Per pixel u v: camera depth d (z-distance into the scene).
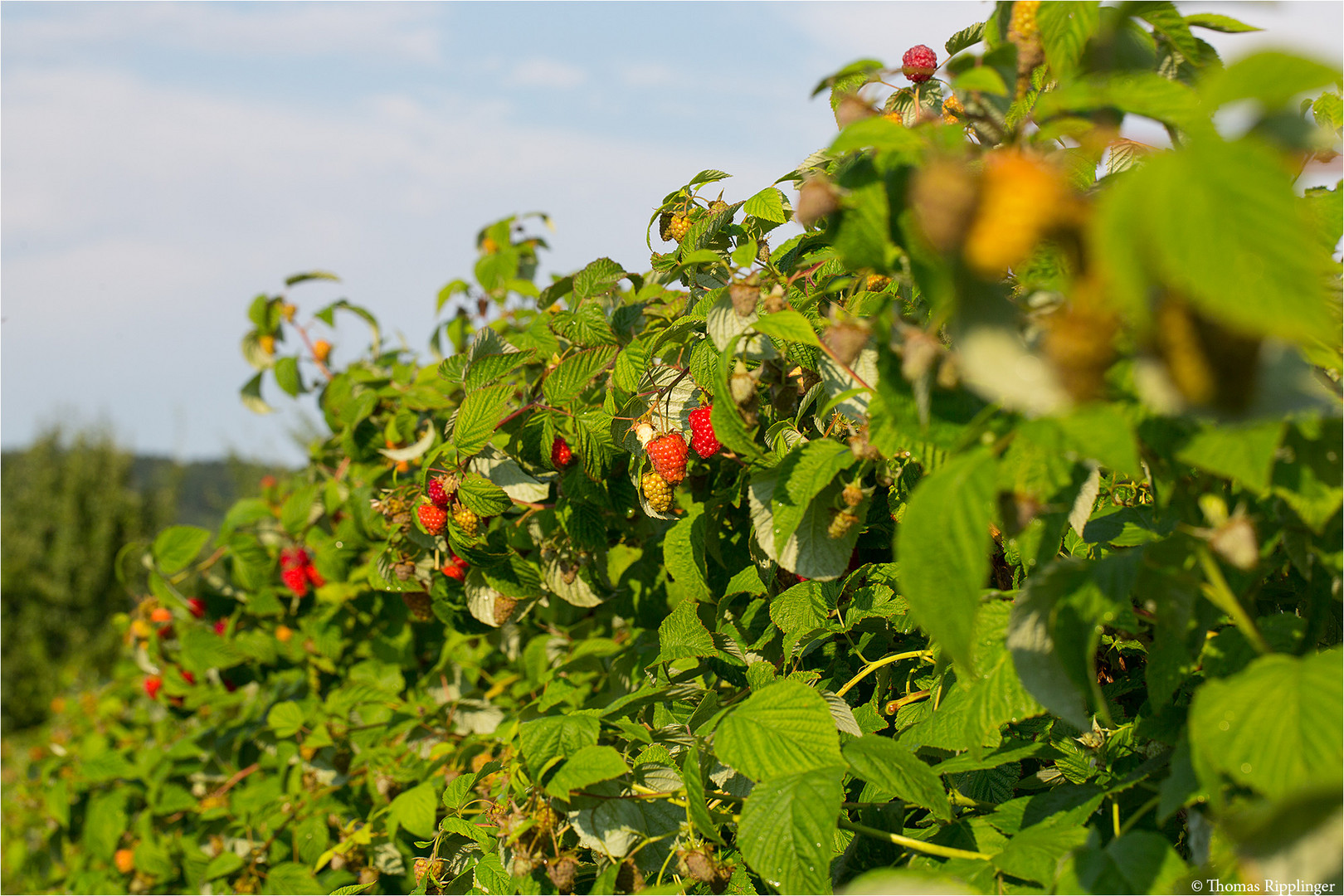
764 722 1.38
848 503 1.48
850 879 1.39
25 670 13.06
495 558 2.19
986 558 0.78
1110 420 0.75
